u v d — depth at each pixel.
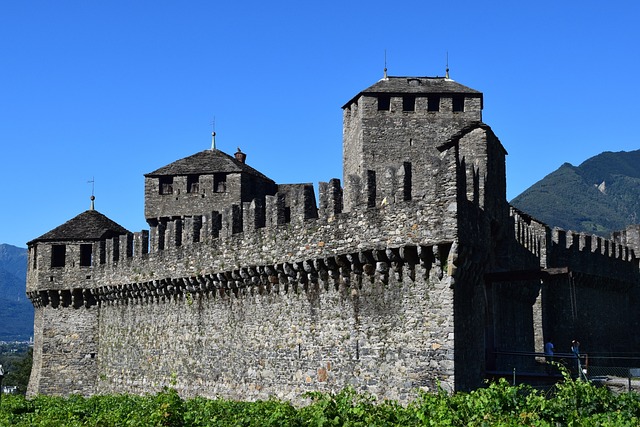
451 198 36.09
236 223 50.69
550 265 62.38
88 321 67.88
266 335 47.25
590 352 69.00
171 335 56.97
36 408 51.47
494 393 28.80
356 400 37.28
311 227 43.62
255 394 47.72
